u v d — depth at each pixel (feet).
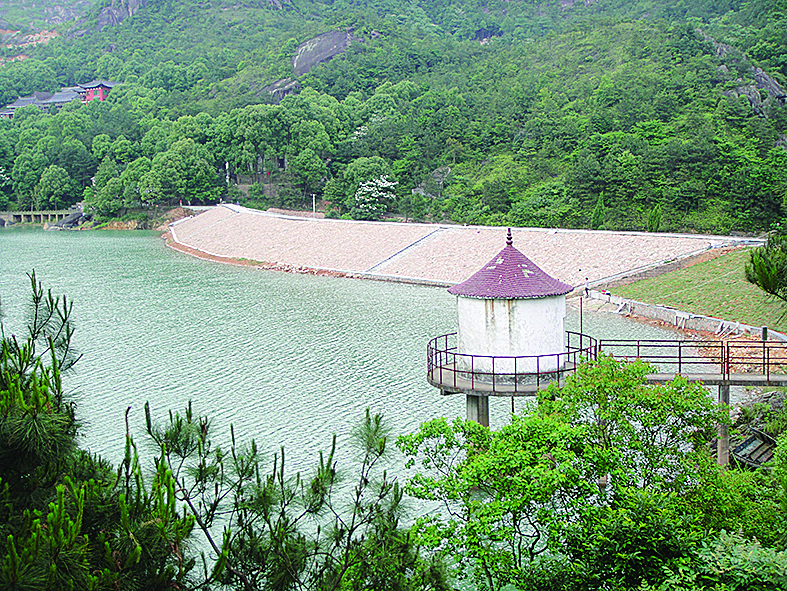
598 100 631.15
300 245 452.76
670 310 245.86
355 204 591.37
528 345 108.06
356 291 320.70
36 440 48.65
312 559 57.00
